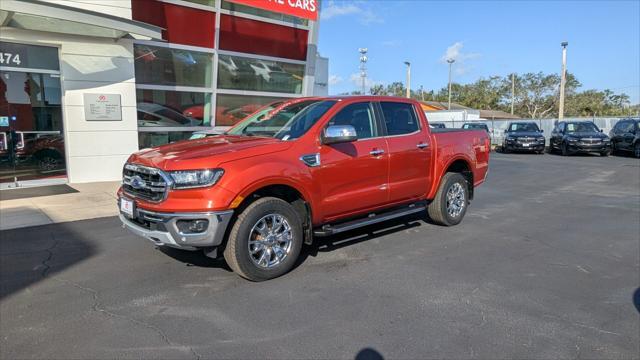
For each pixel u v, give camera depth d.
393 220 7.52
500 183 12.42
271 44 14.62
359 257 5.51
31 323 3.77
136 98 11.67
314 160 4.99
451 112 44.25
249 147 4.66
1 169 9.94
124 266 5.16
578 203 9.31
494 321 3.83
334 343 3.45
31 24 9.34
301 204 5.04
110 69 10.82
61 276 4.86
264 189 4.77
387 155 5.83
